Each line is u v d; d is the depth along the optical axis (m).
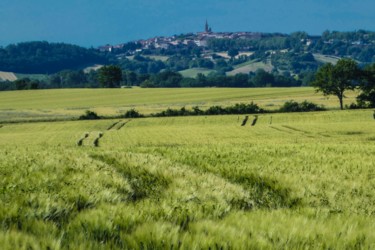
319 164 63.50
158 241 18.67
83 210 25.80
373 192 42.03
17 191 29.16
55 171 42.53
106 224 20.88
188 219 23.98
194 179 40.91
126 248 18.25
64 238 18.97
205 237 19.17
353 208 33.72
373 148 98.44
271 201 36.50
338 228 22.81
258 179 46.06
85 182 34.34
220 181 41.03
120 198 29.88
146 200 29.42
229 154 76.12
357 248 19.67
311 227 22.14
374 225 24.39
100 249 18.03
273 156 75.19
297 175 48.41
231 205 30.47
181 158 68.00
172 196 31.84
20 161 50.78
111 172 43.03
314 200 36.53
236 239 19.27
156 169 46.56
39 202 25.28
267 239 19.55
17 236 18.28
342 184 45.19
